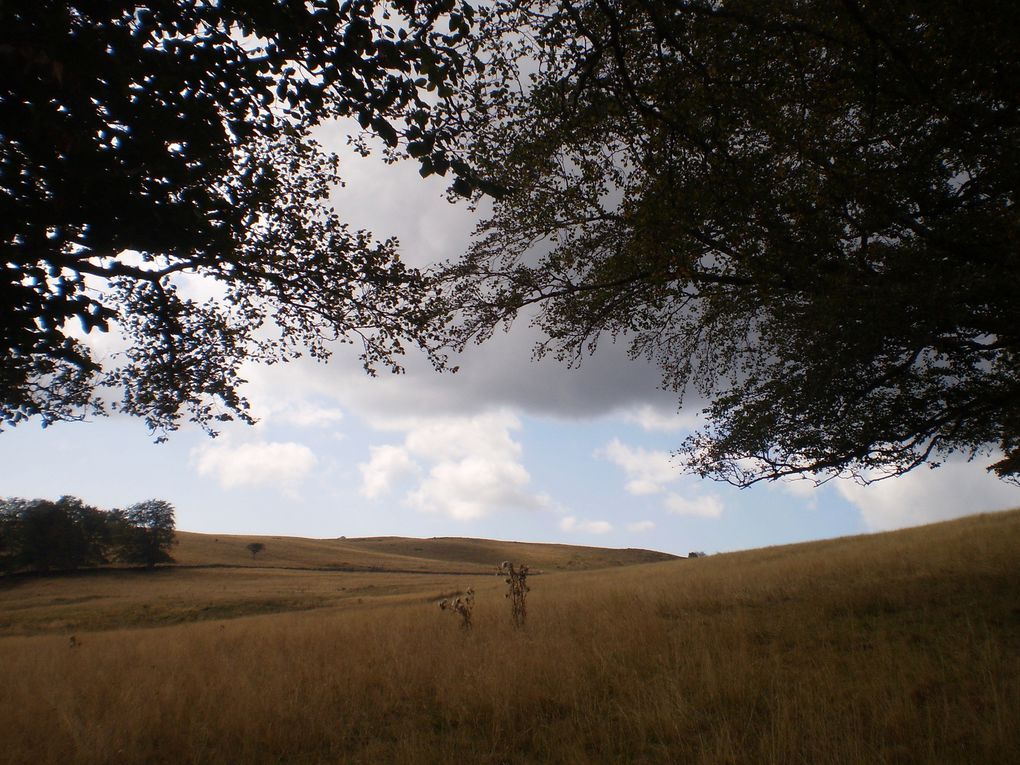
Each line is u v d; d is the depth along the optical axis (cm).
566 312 931
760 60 650
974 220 673
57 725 571
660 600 1209
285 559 10281
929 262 683
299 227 789
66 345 572
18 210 463
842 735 413
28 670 985
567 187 766
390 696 637
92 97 471
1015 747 366
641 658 680
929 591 912
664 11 609
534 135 695
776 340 889
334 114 565
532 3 619
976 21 581
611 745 450
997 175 690
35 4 415
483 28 626
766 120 643
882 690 482
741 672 562
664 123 635
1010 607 741
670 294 848
